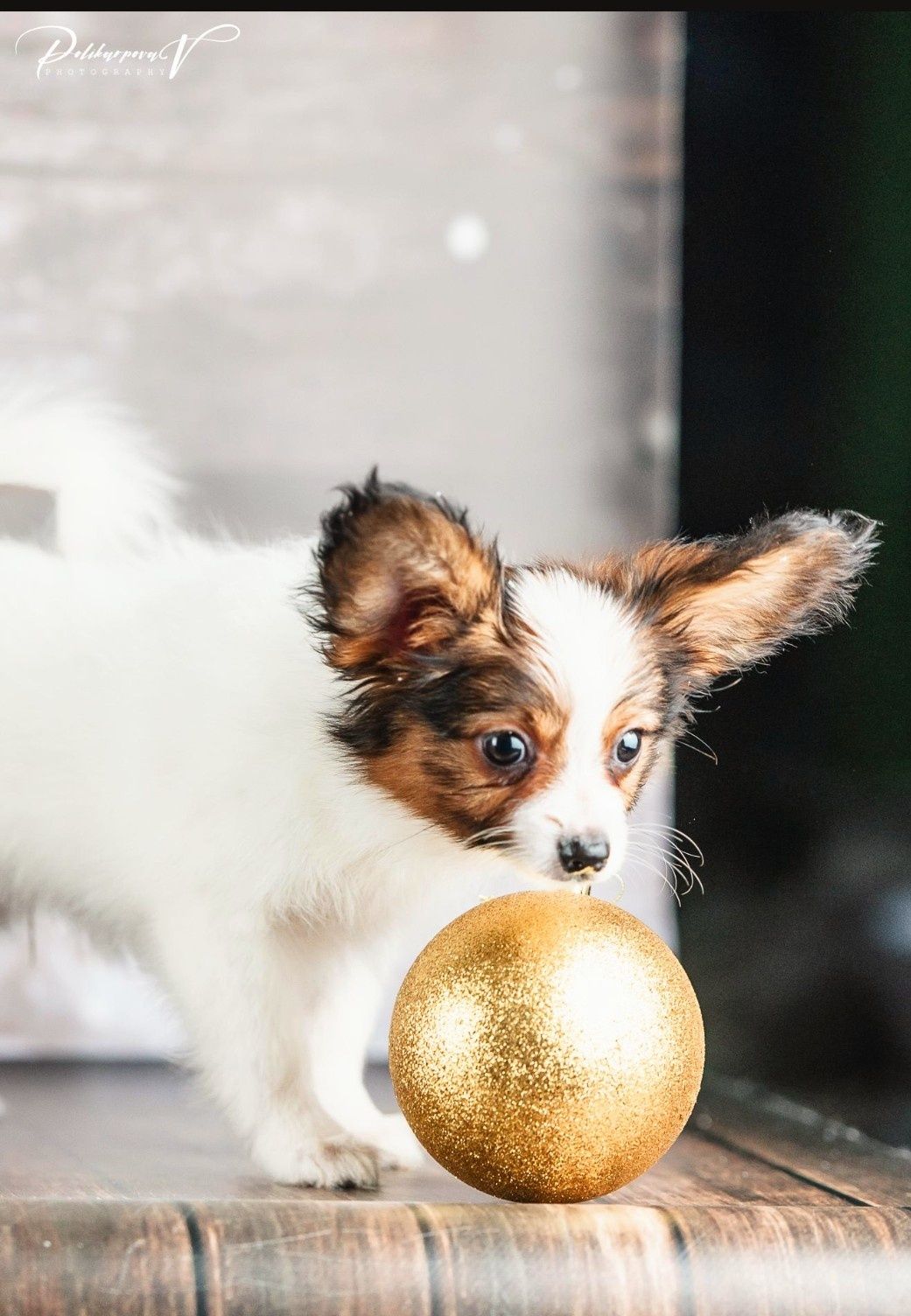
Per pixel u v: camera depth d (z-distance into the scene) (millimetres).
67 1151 1112
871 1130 1162
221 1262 924
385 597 1028
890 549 1160
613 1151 961
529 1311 932
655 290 1454
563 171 1451
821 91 1246
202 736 1067
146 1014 1414
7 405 1249
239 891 1069
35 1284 916
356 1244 933
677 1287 940
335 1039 1150
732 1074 1307
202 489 1432
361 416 1447
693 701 1219
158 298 1436
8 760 1129
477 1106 959
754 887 1279
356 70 1438
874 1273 951
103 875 1131
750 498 1314
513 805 1035
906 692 1133
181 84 1433
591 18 1444
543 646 1036
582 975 960
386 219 1447
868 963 1164
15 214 1426
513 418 1454
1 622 1149
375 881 1097
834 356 1226
